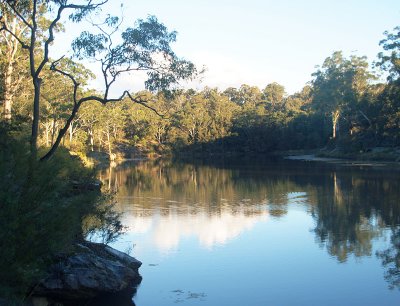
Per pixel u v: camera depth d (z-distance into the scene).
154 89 16.12
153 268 14.60
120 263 13.51
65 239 9.82
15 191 8.59
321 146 95.19
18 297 9.55
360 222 21.92
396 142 67.88
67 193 11.67
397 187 34.47
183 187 37.31
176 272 14.22
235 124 102.19
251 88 136.00
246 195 32.00
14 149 8.93
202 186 37.91
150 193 33.38
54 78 41.78
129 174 50.34
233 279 13.60
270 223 21.92
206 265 15.04
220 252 16.66
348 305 11.67
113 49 15.62
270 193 32.88
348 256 16.06
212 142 99.75
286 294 12.45
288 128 98.31
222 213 24.77
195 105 102.38
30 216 8.63
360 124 78.19
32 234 8.52
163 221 22.41
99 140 87.50
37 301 11.27
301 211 25.20
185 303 11.73
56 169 9.40
